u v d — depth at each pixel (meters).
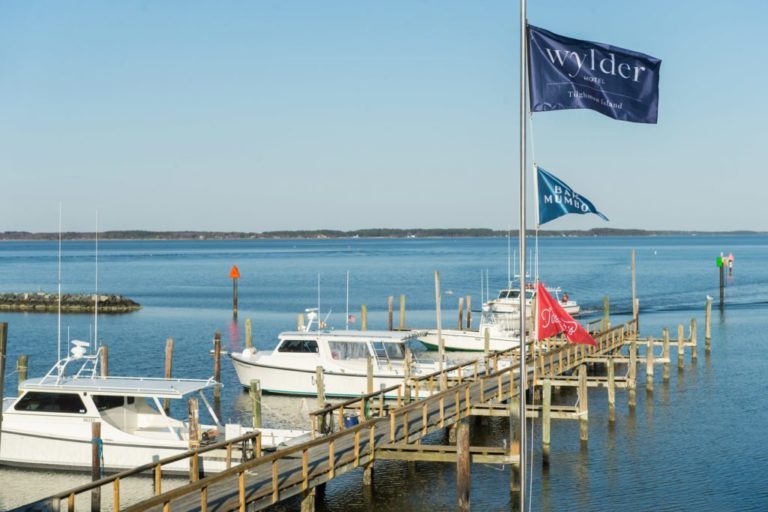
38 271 156.62
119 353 54.62
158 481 21.47
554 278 123.12
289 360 39.81
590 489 26.53
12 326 70.69
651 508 24.81
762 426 34.25
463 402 31.27
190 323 71.88
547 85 15.17
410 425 28.06
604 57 15.17
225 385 43.53
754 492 26.19
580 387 30.58
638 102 15.20
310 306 86.38
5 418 27.88
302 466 22.98
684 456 30.03
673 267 152.88
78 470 27.34
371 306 85.75
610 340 47.66
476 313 78.75
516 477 25.98
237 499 20.86
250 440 26.05
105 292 106.19
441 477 27.86
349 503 25.42
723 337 60.44
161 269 163.38
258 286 114.88
